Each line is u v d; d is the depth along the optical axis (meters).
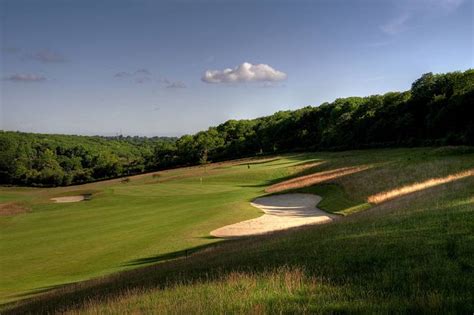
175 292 11.17
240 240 26.48
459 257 9.78
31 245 32.03
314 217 38.41
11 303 18.42
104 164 164.12
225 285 10.77
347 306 7.70
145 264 24.41
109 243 30.86
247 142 148.25
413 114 93.62
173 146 173.88
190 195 58.28
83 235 34.44
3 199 74.38
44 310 13.96
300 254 13.34
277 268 11.83
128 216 42.72
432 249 10.76
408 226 14.49
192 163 147.75
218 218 37.97
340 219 25.45
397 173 46.94
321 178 58.78
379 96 117.56
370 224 16.97
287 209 44.00
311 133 135.38
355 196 42.44
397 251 11.17
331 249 13.06
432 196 22.59
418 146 81.50
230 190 63.69
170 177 100.88
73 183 154.12
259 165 96.06
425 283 8.48
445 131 80.06
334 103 141.38
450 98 79.56
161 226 35.88
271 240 19.91
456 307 6.98
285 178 74.38
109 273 22.89
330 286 9.22
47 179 154.38
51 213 49.19
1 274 25.30
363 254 11.48
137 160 176.12
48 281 23.23
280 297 8.88
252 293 9.48
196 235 31.95
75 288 17.98
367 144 97.94
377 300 7.85
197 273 14.27
